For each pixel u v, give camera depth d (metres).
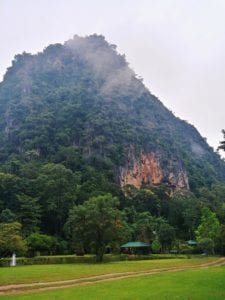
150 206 198.75
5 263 84.12
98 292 35.31
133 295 32.66
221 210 184.25
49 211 151.38
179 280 43.34
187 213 179.75
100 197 99.81
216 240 125.12
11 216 133.62
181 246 138.75
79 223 97.88
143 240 137.38
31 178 167.88
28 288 41.38
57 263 90.81
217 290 35.09
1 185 150.12
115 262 90.44
